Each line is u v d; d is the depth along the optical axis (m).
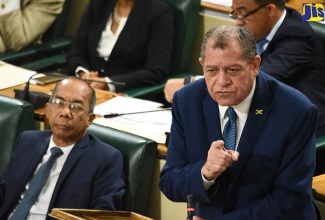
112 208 9.69
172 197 7.80
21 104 10.95
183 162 7.85
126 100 12.04
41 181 9.95
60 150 10.03
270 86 7.57
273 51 11.21
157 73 13.92
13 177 10.22
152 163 10.19
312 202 7.68
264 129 7.46
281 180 7.45
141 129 10.99
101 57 14.48
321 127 11.25
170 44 14.11
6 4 15.19
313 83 11.34
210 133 7.60
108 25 14.47
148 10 14.13
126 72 14.31
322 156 11.38
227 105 7.08
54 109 10.04
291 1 14.69
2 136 10.91
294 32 11.11
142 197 10.19
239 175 7.50
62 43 15.91
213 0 14.82
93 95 10.21
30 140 10.37
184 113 7.75
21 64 15.23
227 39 6.94
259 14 10.85
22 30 15.29
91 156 9.97
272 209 7.41
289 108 7.42
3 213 10.16
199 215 7.75
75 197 9.80
